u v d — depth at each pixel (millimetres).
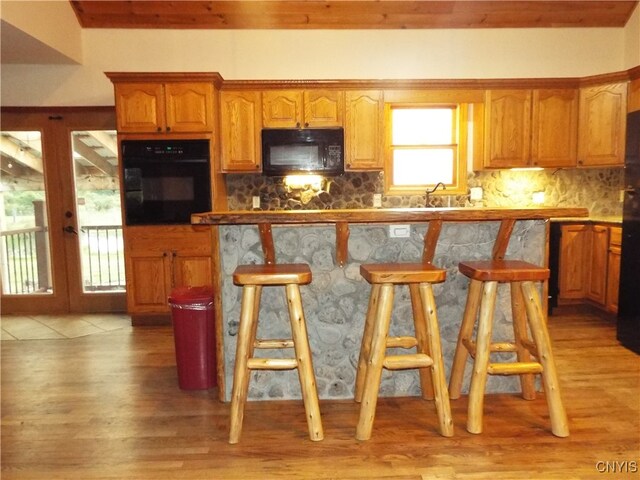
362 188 4352
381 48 4340
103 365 3084
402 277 2008
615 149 3996
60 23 3850
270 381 2514
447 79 4051
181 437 2148
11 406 2486
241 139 4066
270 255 2373
